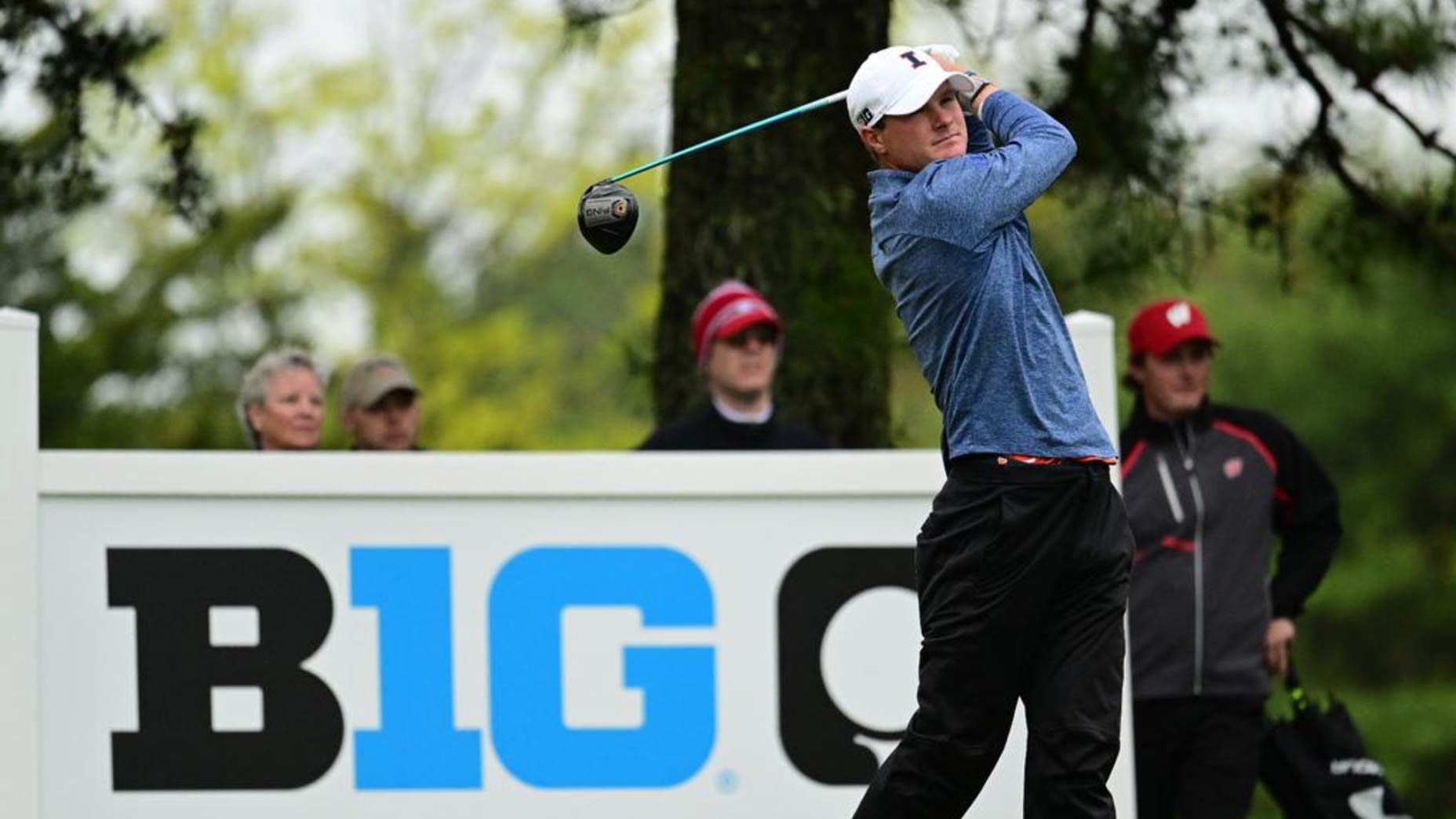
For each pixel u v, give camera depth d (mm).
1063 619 17391
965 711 17375
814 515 21250
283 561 20891
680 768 21094
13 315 20578
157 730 20703
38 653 20531
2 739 20375
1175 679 24656
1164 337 24828
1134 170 28688
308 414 25656
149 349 61688
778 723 21172
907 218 16922
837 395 28219
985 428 17078
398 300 82812
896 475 21281
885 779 17656
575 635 21078
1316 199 31016
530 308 90188
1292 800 25156
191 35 79688
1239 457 25141
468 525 21031
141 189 31672
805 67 28266
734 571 21188
